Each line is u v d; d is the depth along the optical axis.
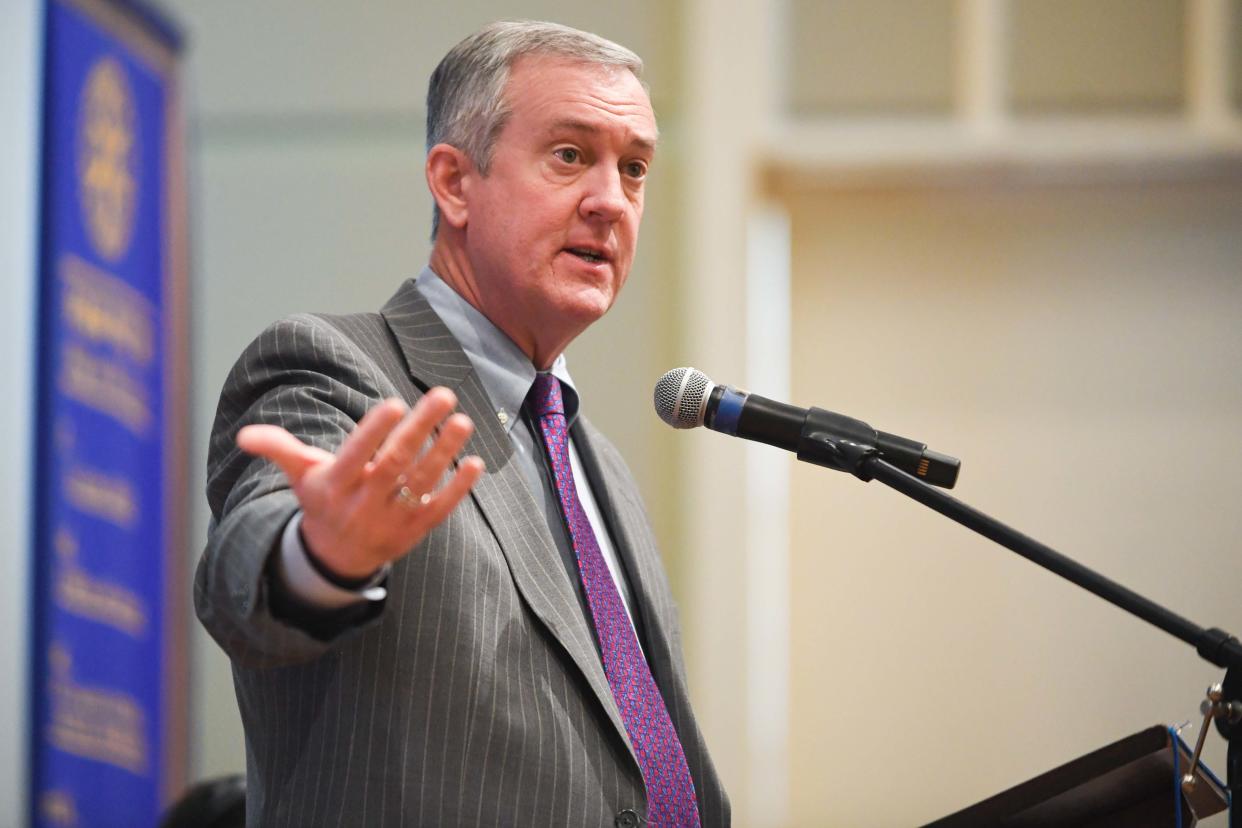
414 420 3.99
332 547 4.08
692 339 15.99
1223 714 4.93
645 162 6.23
